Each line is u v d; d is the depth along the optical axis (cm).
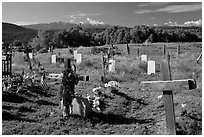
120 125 1263
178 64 2664
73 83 1306
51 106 1519
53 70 2711
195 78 2180
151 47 5134
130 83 2119
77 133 1157
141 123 1288
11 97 1570
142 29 9669
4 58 1962
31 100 1582
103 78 2155
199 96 1691
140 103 1586
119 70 2539
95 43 9544
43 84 1919
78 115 1311
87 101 1350
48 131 1162
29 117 1322
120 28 10062
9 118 1284
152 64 2444
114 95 1667
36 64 3127
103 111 1417
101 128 1227
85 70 2728
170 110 1071
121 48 5169
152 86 1066
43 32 8262
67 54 4388
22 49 4112
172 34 9800
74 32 8856
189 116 1303
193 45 5181
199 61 2747
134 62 2839
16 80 1805
